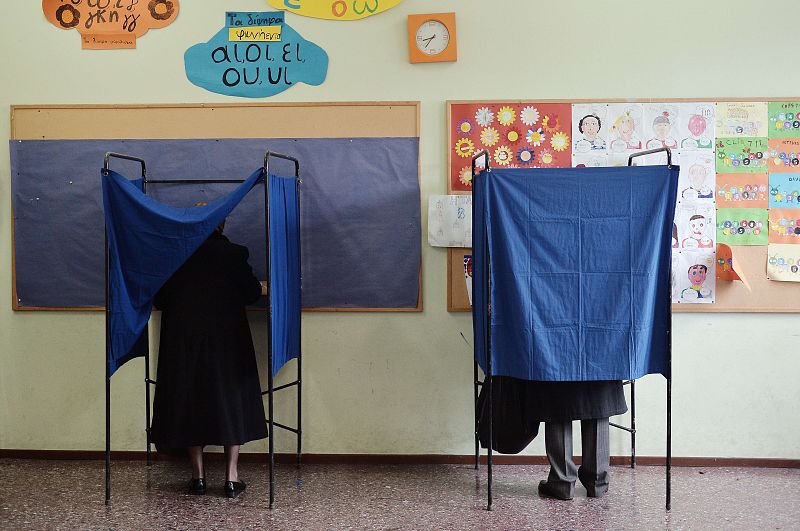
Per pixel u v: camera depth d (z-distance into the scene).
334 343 3.93
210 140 3.91
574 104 3.86
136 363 3.96
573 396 3.19
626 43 3.86
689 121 3.84
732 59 3.85
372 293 3.92
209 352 3.30
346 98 3.92
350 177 3.91
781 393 3.85
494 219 3.10
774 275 3.83
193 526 3.01
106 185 3.22
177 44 3.93
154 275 3.24
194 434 3.27
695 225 3.84
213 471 3.77
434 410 3.92
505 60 3.89
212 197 3.92
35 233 3.96
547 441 3.34
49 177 3.94
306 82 3.92
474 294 3.43
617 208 3.05
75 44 3.94
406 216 3.90
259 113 3.91
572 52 3.88
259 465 3.90
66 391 3.98
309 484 3.57
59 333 3.98
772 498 3.35
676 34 3.86
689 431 3.87
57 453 3.98
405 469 3.82
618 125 3.86
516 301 3.06
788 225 3.83
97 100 3.94
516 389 3.30
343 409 3.93
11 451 3.99
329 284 3.92
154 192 3.93
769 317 3.84
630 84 3.87
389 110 3.90
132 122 3.93
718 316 3.86
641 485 3.54
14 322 3.99
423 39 3.89
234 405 3.32
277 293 3.34
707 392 3.86
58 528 2.99
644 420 3.88
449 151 3.87
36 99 3.96
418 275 3.90
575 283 3.06
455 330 3.91
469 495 3.40
